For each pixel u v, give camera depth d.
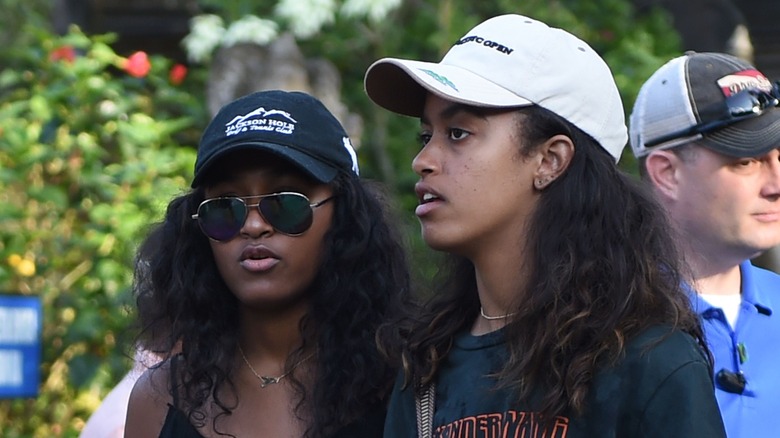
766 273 9.19
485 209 6.95
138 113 18.09
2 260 16.22
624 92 21.69
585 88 7.02
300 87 20.03
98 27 26.59
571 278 6.73
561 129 6.95
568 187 6.90
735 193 8.64
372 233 8.55
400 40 23.64
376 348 8.38
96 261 16.25
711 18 24.88
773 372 8.52
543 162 6.98
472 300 7.43
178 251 8.58
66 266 16.42
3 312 13.59
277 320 8.44
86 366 15.78
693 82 8.77
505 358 6.88
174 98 18.95
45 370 16.12
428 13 23.53
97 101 17.36
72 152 16.84
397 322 8.29
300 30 21.25
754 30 29.12
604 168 6.98
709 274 8.84
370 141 22.42
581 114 6.99
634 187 7.07
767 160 8.70
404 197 21.34
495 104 6.88
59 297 16.20
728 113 8.60
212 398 8.38
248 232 8.16
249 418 8.38
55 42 18.03
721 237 8.72
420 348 7.33
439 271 7.71
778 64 29.23
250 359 8.52
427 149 7.11
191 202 8.62
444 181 7.00
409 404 7.31
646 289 6.72
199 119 19.61
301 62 20.42
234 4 21.92
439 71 6.99
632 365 6.50
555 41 7.07
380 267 8.53
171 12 27.39
